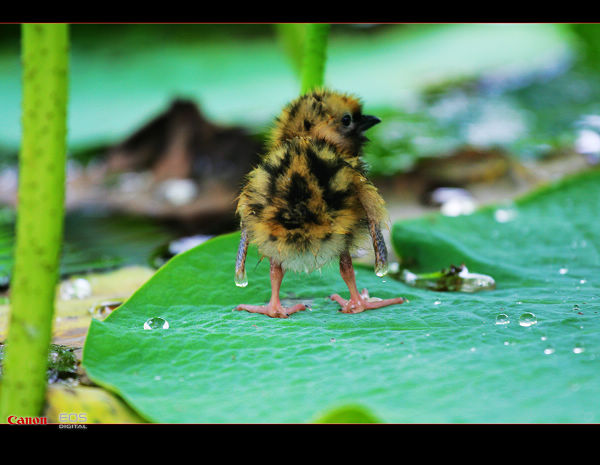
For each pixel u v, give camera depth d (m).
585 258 1.64
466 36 3.87
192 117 2.11
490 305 1.58
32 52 1.48
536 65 3.26
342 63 3.49
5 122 2.84
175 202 1.88
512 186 1.82
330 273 1.62
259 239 1.58
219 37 3.69
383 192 1.81
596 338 1.53
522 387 1.50
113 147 2.23
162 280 1.59
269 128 1.64
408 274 1.63
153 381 1.53
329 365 1.53
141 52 3.62
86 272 1.69
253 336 1.55
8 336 1.50
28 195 1.49
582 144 2.08
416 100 2.83
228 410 1.51
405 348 1.54
